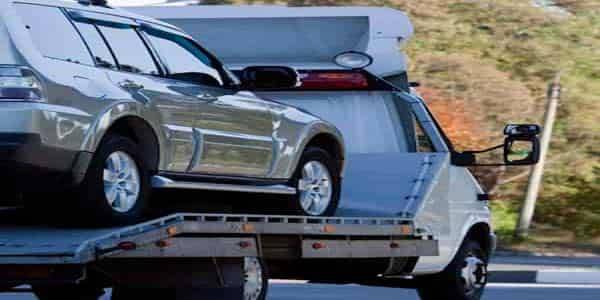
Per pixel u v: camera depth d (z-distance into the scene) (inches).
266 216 751.7
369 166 986.1
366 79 1016.9
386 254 881.5
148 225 663.8
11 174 668.1
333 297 1141.1
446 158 987.3
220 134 797.9
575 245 1777.8
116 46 746.2
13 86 665.0
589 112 2092.8
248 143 821.2
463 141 1948.8
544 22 2353.6
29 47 679.7
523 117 2025.1
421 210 952.3
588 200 1932.8
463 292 1028.5
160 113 748.0
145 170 737.0
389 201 962.7
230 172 810.2
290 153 861.8
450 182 1004.6
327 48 1039.0
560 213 1905.8
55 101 677.3
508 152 1010.1
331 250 816.9
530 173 1780.3
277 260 905.5
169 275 708.7
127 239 647.1
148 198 742.5
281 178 858.1
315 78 1008.9
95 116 697.6
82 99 692.7
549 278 1365.7
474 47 2260.1
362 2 2333.9
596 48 2297.0
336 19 1031.0
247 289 768.9
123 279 682.2
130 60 753.0
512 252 1696.6
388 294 1178.0
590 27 2361.0
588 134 2043.6
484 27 2326.5
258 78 840.3
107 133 709.9
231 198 861.8
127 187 723.4
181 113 767.7
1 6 678.5
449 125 1958.7
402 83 1042.1
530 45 2271.2
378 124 1029.2
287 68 841.5
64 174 685.3
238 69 1026.1
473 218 1029.2
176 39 800.9
